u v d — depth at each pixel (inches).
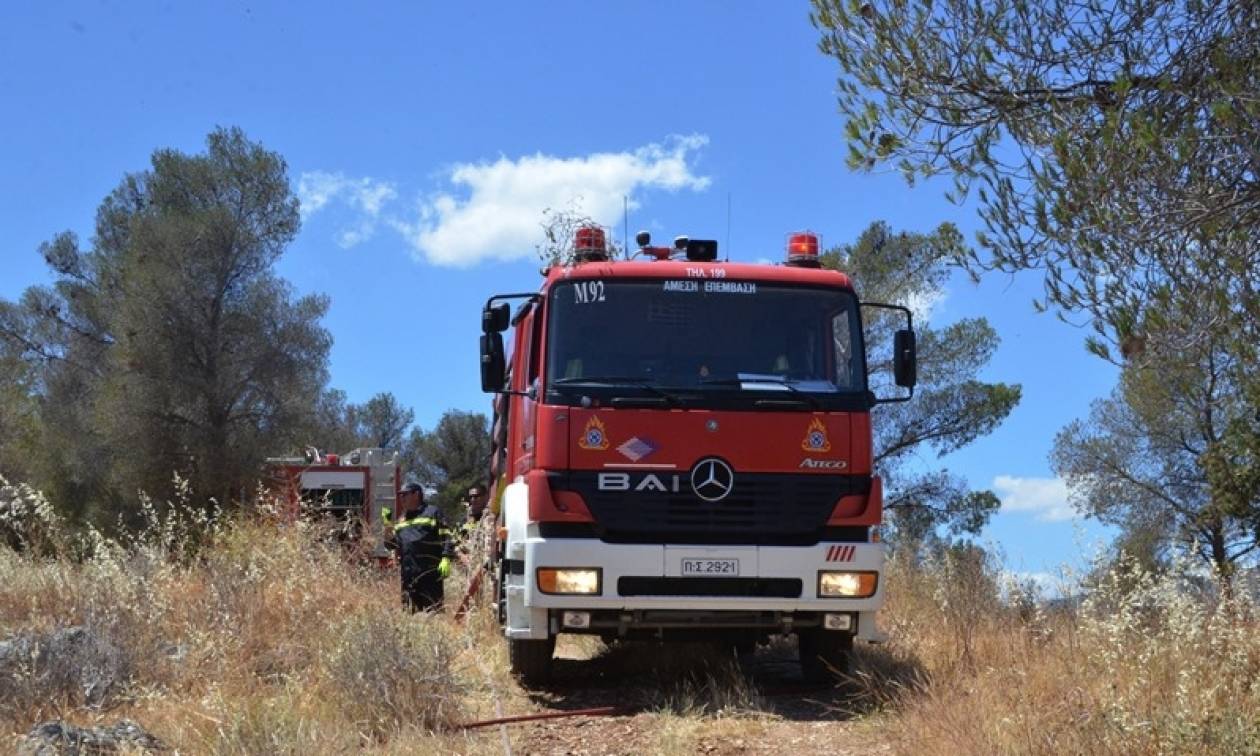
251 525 503.8
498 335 353.7
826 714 315.6
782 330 340.5
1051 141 227.6
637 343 335.0
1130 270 218.5
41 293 1482.5
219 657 329.1
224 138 1350.9
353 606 412.2
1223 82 213.9
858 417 333.4
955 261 243.9
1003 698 275.3
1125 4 228.1
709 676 351.6
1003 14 238.4
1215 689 242.5
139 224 1298.0
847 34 255.4
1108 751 226.1
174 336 1282.0
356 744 267.0
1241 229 211.9
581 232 358.0
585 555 319.3
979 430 915.4
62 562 399.5
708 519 323.6
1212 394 235.6
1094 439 995.9
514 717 310.2
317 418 1366.9
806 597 323.0
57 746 246.4
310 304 1352.1
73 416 1349.7
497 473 444.8
